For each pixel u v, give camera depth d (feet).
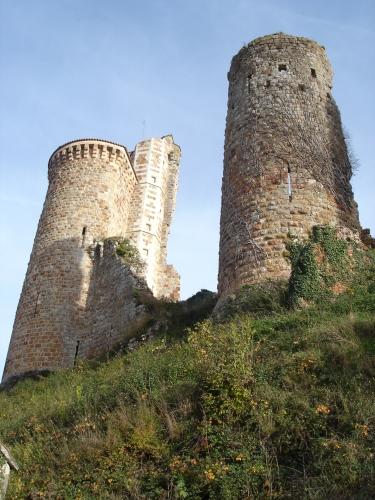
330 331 39.27
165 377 41.65
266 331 44.70
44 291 93.61
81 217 101.40
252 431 31.55
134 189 122.31
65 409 44.75
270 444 30.32
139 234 115.65
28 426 44.32
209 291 88.48
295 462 29.19
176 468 30.45
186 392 36.83
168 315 75.51
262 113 66.85
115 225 107.96
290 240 56.59
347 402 31.35
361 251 56.59
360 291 50.55
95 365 75.25
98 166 108.06
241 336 41.14
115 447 34.04
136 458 32.89
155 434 34.12
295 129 64.75
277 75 69.92
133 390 40.42
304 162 62.13
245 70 72.95
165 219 127.85
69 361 87.56
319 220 58.39
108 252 96.02
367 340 37.27
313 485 26.91
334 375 34.17
